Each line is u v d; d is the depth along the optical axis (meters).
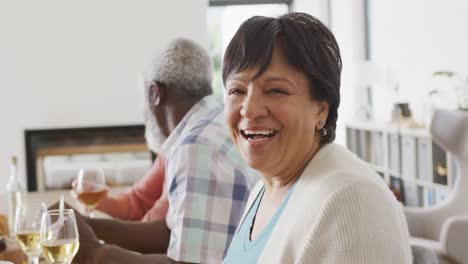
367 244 1.02
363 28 6.88
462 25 4.90
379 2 6.48
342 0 7.09
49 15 5.85
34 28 5.84
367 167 1.17
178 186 1.93
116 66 5.95
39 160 5.86
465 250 3.21
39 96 5.86
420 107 5.64
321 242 1.06
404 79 5.96
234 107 1.23
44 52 5.86
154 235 2.32
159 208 2.47
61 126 5.89
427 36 5.48
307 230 1.09
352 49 6.91
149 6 5.97
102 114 5.93
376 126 5.59
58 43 5.87
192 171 1.91
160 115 2.19
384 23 6.38
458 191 3.71
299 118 1.18
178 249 1.88
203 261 1.88
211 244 1.88
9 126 5.82
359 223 1.03
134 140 5.97
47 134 5.87
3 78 5.80
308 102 1.19
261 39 1.17
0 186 5.79
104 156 5.89
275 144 1.20
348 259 1.02
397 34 6.08
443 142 3.77
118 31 5.95
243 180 1.93
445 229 3.22
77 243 1.81
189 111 2.12
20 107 5.84
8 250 2.20
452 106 5.09
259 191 1.44
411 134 4.95
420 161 4.90
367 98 6.73
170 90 2.13
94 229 2.29
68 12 5.87
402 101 5.99
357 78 6.12
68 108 5.89
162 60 2.13
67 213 1.80
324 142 1.25
